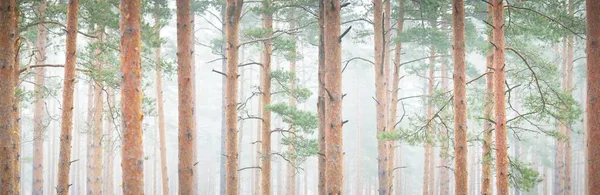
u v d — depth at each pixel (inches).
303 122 636.7
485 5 776.9
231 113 522.9
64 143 479.8
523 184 523.8
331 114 424.2
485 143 573.9
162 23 601.0
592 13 325.7
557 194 1027.3
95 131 797.2
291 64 960.9
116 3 616.7
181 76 456.8
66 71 479.5
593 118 323.0
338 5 427.5
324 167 540.4
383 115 677.3
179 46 458.3
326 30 428.8
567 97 552.7
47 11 570.6
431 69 928.3
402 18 773.3
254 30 641.0
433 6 652.7
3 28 377.1
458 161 451.8
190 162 455.2
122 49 333.7
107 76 568.7
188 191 452.4
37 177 799.7
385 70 844.0
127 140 328.8
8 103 378.6
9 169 377.1
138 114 332.8
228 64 526.6
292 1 688.4
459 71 452.8
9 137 378.3
